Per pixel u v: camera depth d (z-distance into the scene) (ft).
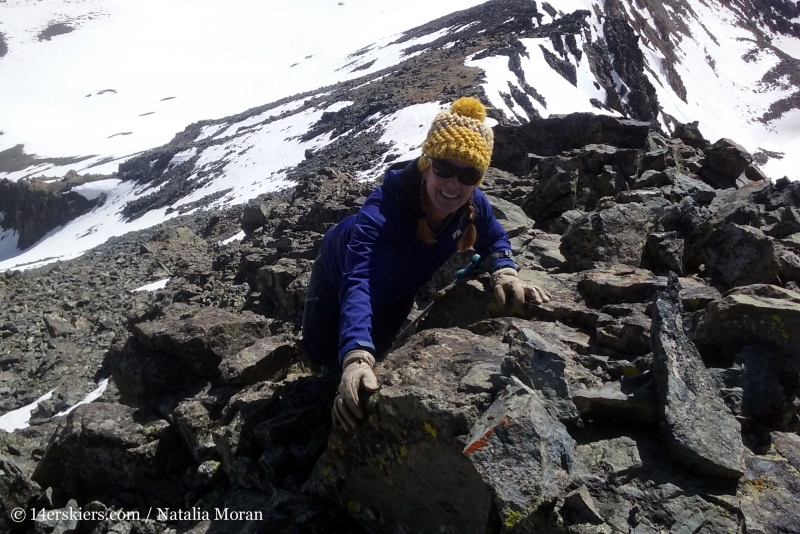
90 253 165.48
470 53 267.80
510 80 226.99
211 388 20.61
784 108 558.15
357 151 187.32
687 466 11.98
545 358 12.86
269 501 15.85
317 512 14.75
